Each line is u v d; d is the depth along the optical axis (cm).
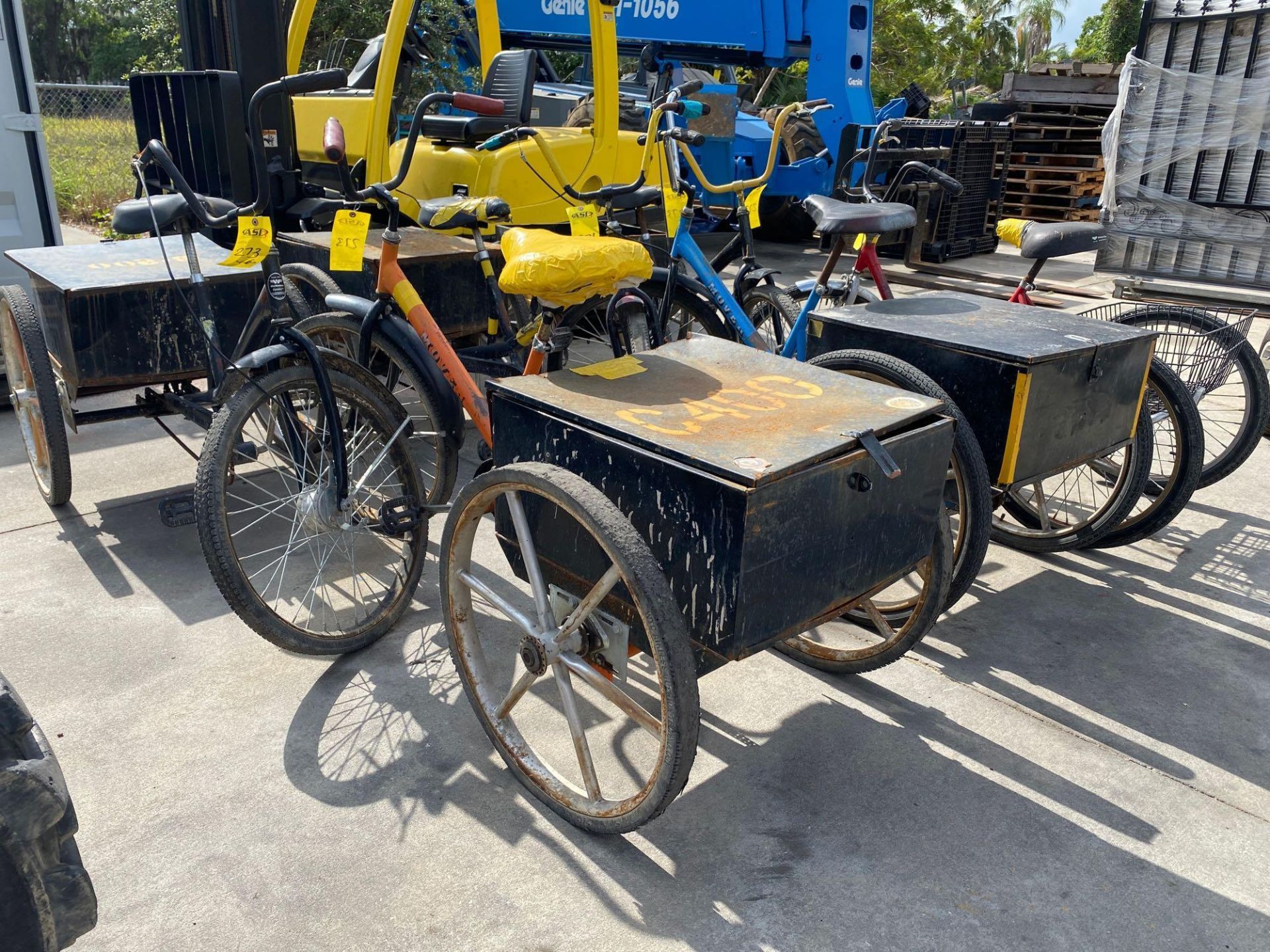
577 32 729
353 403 268
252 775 224
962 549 253
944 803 219
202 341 343
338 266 274
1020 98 1074
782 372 230
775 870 199
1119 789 226
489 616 293
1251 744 243
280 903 189
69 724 239
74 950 177
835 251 324
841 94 757
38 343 327
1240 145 652
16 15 424
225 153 438
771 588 179
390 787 221
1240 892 196
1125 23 3092
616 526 177
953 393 262
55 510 357
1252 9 623
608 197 342
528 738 238
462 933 183
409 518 271
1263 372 351
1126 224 711
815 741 240
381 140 457
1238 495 392
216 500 237
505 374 341
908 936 184
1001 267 851
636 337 309
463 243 378
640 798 189
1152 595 315
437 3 854
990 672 272
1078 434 271
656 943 181
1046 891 195
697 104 353
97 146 909
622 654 200
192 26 496
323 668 266
